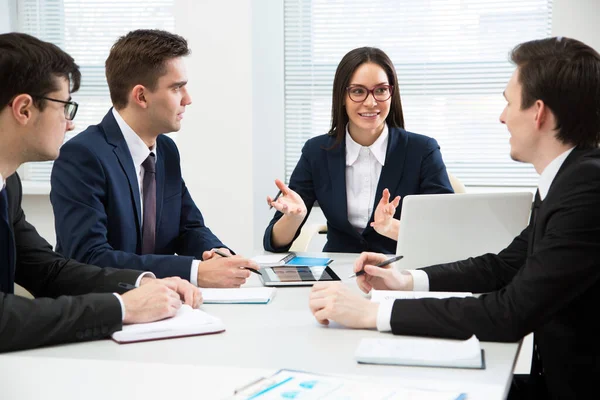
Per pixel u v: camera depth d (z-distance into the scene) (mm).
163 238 2484
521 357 3312
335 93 2855
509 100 1601
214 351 1382
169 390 1155
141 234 2381
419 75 4516
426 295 1770
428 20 4465
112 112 2387
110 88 2375
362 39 4582
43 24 4789
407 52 4520
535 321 1427
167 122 2371
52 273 1865
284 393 1087
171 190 2529
